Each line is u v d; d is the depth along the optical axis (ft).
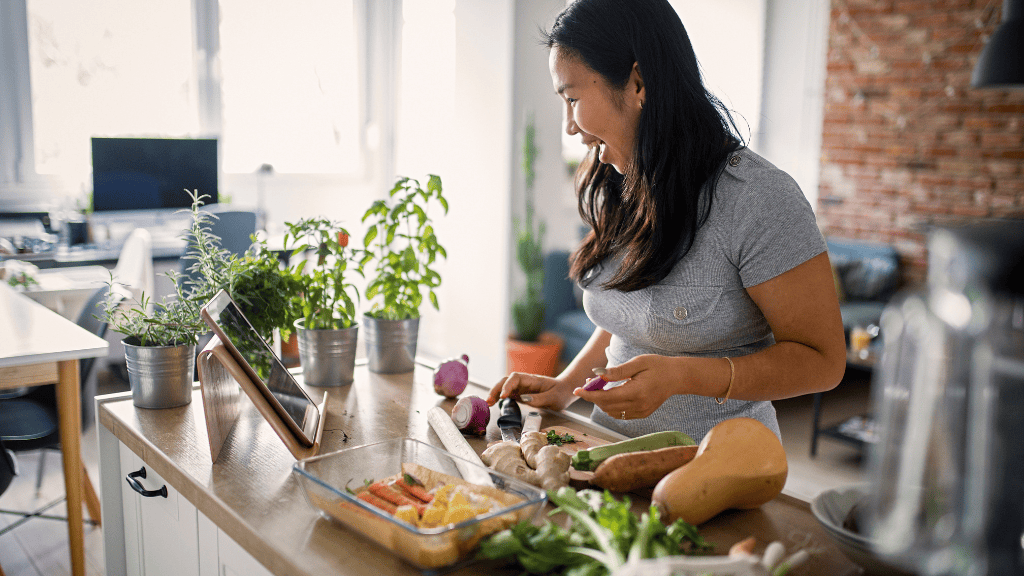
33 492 9.46
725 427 3.12
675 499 2.90
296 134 16.81
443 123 15.46
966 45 14.16
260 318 4.79
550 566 2.49
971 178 14.39
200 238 4.98
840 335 3.82
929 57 14.65
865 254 15.33
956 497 1.86
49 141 14.06
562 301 14.46
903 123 15.12
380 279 5.28
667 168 3.90
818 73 16.21
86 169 14.46
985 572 1.81
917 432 1.93
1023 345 1.68
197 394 4.72
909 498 1.99
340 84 17.19
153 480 4.02
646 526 2.47
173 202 14.20
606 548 2.40
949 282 1.79
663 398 3.55
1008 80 10.61
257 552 2.91
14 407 7.47
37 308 7.93
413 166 16.76
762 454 3.05
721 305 4.11
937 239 1.82
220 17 15.52
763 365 3.65
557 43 3.96
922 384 1.90
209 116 15.61
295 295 4.93
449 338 15.26
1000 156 14.02
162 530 4.01
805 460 11.13
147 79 14.85
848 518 2.73
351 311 5.02
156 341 4.49
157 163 13.92
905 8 14.84
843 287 15.24
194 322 4.52
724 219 3.95
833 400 13.93
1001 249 1.68
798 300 3.79
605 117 3.98
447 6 15.10
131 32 14.58
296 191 17.01
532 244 13.71
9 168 13.75
